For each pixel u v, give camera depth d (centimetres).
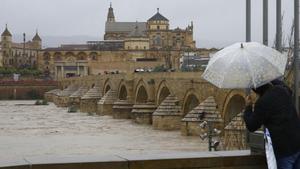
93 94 14738
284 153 1230
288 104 1241
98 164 1360
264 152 1419
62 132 8212
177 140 6894
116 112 11644
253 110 1282
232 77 1322
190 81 8256
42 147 6253
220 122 7019
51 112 13862
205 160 1423
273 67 1305
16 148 6162
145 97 11444
